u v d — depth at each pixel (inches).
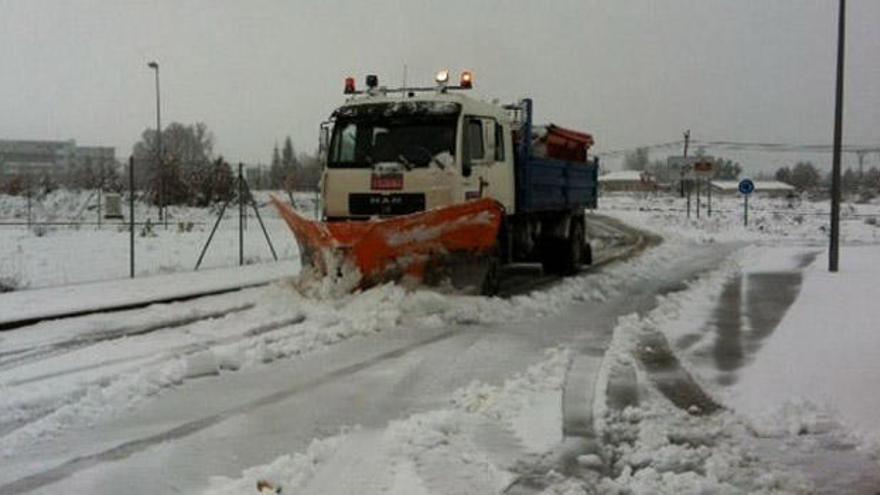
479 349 429.7
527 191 668.1
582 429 291.6
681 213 2239.2
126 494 232.2
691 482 238.4
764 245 1190.3
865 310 527.8
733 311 551.5
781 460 262.4
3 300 592.4
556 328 493.7
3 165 3275.1
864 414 303.0
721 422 300.7
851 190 4146.2
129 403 323.6
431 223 527.5
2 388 345.7
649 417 306.7
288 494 230.1
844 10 775.1
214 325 492.1
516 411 312.0
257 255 1008.9
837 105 780.0
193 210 1793.8
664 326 495.5
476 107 594.6
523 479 243.6
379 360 404.2
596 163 905.5
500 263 606.2
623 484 239.6
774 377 360.8
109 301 586.9
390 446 270.2
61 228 1407.5
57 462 258.1
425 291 534.9
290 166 2084.2
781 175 5319.9
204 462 258.4
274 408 319.6
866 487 239.6
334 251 524.7
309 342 437.7
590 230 1534.2
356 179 574.2
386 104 578.2
